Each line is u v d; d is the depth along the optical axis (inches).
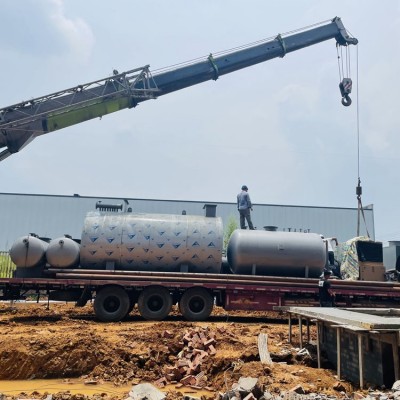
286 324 585.3
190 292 583.5
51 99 588.7
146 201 1311.5
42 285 569.0
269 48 669.9
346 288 586.6
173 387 326.3
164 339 410.6
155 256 592.1
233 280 583.8
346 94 697.6
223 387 307.1
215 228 614.2
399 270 668.1
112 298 572.7
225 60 654.5
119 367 364.2
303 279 590.6
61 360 362.3
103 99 599.5
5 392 306.0
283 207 1360.7
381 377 267.0
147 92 615.2
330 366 348.5
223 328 436.1
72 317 605.3
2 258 895.7
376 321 269.4
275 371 310.8
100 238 588.7
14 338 380.8
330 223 1368.1
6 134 572.1
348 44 703.1
